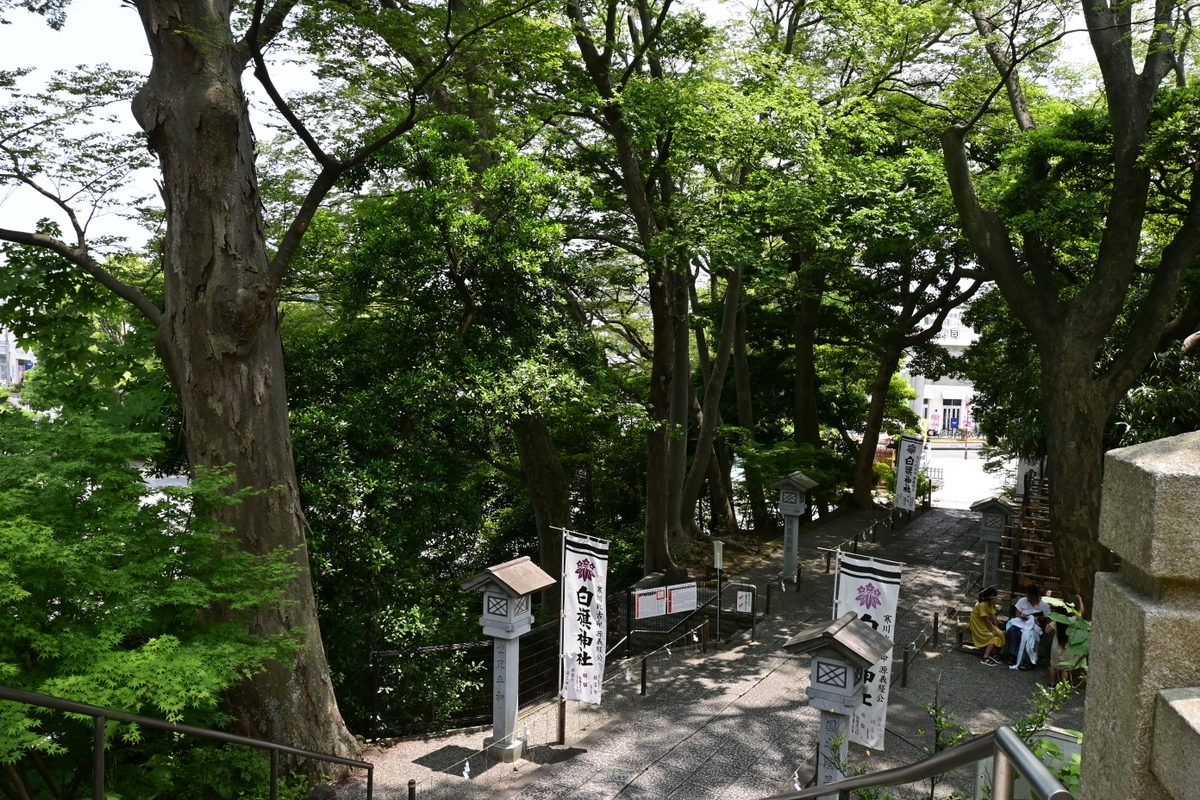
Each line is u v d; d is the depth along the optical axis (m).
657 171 17.11
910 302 26.00
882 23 17.05
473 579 11.32
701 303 25.94
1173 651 1.64
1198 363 16.69
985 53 19.89
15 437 7.54
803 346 26.95
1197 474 1.60
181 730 4.66
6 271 11.76
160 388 12.31
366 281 13.63
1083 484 14.09
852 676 8.86
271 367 10.67
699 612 17.45
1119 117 13.59
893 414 34.06
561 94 17.12
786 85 16.09
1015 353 23.78
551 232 14.16
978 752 1.75
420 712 13.27
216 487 8.24
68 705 3.61
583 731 12.21
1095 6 13.28
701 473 22.92
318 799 9.66
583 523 23.19
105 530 7.33
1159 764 1.60
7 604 6.36
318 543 11.92
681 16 16.67
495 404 13.28
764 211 16.73
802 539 24.47
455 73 12.70
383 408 13.00
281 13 11.01
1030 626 14.12
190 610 8.07
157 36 10.16
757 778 10.69
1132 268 14.05
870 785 2.23
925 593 18.95
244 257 10.38
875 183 16.97
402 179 15.14
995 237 14.77
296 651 10.59
